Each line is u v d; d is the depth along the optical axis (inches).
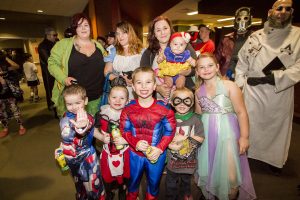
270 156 93.0
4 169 104.7
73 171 64.6
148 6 234.4
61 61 87.0
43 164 108.6
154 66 82.4
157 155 59.9
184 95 64.0
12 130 158.4
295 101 165.5
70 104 61.7
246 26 109.0
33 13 373.7
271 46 85.7
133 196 69.1
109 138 70.0
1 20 443.8
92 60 88.5
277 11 80.6
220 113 64.2
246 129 64.2
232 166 63.3
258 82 87.0
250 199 69.1
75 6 332.8
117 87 70.9
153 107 62.7
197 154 67.9
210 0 258.4
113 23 216.5
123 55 87.6
